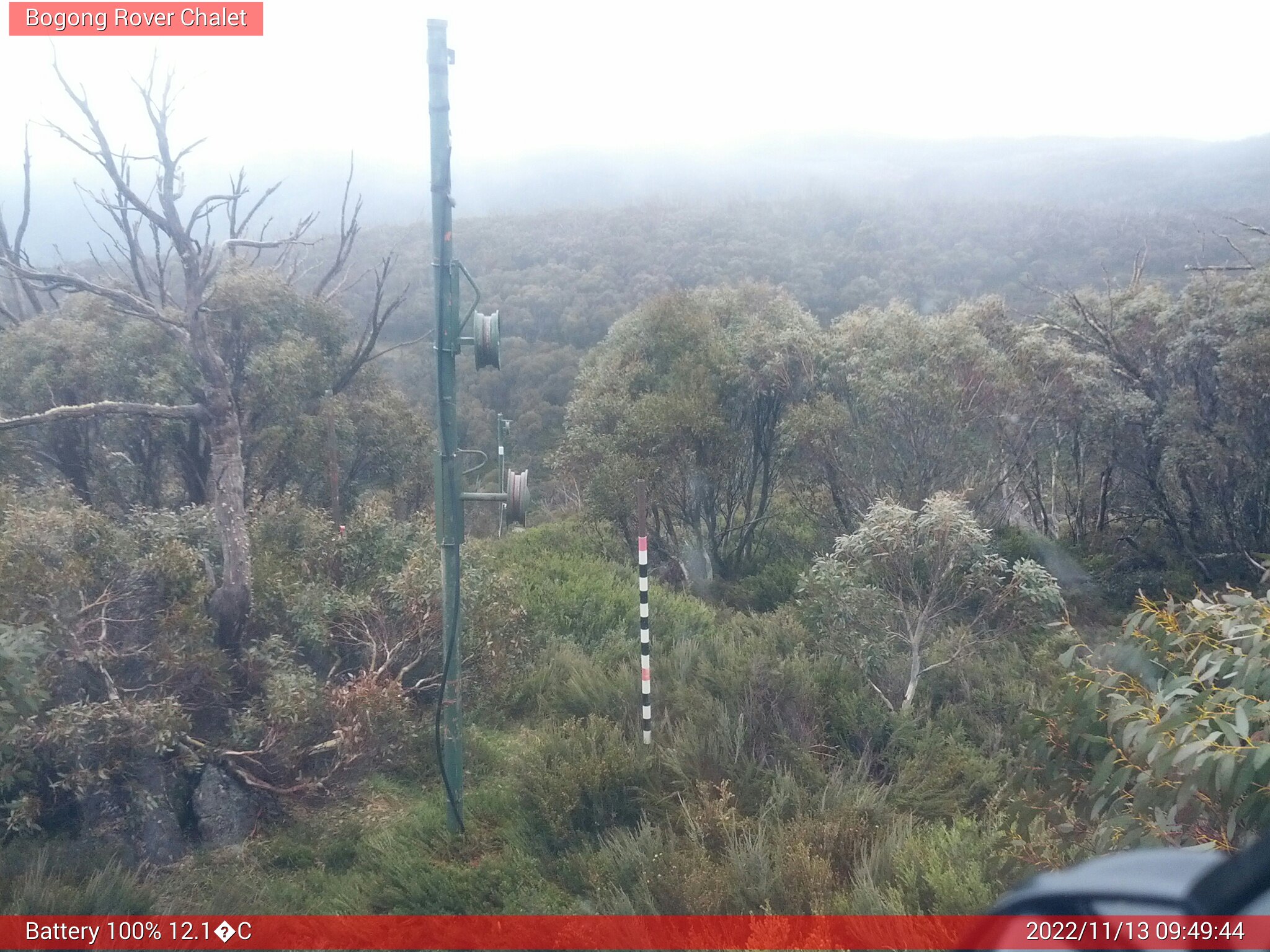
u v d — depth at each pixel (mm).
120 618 6477
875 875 5172
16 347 11047
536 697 8234
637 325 14430
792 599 11055
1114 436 12141
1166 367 12156
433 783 6789
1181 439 11344
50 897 4605
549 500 23969
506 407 27141
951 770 6645
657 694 7598
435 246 5746
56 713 5461
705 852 5320
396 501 14500
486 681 7664
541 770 6254
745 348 13336
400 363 21938
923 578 8406
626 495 12586
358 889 5270
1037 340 11961
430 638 7352
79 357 11016
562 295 29562
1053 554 12109
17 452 10609
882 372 11703
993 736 7238
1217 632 4230
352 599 7398
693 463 12758
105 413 6707
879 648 8188
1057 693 5223
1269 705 3545
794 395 13062
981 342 11766
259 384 11508
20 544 6270
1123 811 3994
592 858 5492
